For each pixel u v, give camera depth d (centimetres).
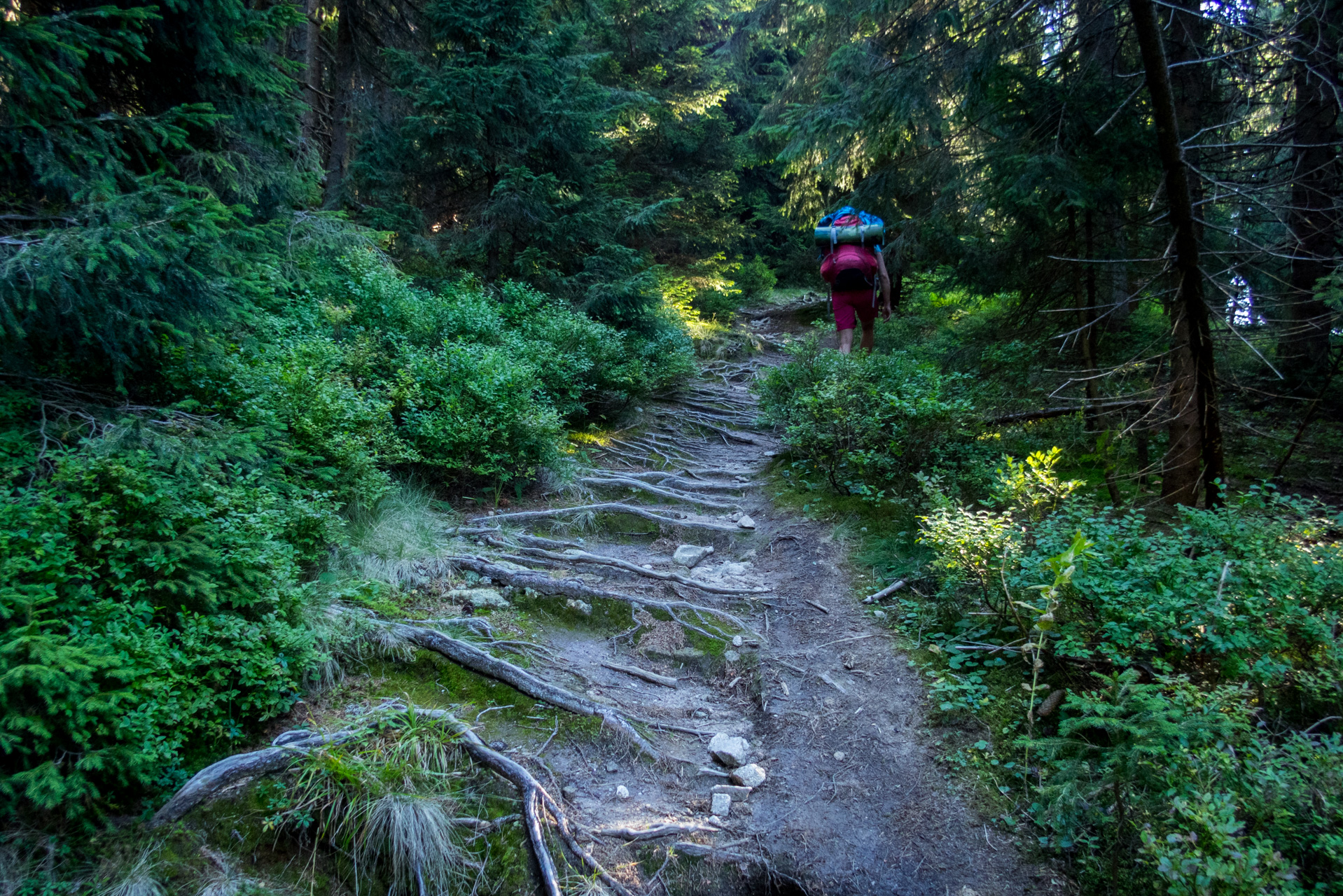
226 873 240
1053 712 329
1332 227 470
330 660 329
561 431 693
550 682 368
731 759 337
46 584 245
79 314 305
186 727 262
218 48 427
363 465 454
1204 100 546
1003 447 592
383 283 661
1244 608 313
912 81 646
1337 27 471
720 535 570
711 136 1706
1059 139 568
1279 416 594
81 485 290
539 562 482
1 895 209
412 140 852
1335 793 237
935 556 449
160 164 417
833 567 494
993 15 587
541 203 866
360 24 1105
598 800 308
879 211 795
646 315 952
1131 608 321
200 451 343
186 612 288
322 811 266
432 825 267
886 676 380
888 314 795
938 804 304
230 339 460
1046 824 282
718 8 1812
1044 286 656
